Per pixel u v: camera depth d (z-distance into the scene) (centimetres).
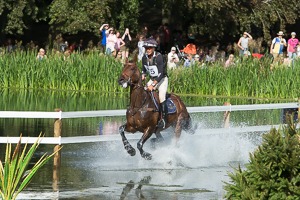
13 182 974
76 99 2733
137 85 1480
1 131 1834
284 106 1780
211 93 3123
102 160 1530
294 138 798
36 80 3225
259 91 3080
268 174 797
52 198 1145
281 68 3077
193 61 3241
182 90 3139
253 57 3169
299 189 784
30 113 1413
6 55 3259
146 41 1523
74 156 1569
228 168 1476
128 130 1495
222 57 3466
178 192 1222
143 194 1199
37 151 1600
